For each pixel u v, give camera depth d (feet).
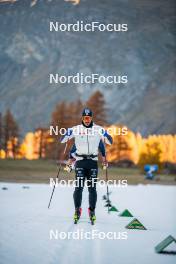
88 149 44.32
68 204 67.26
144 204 71.97
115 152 274.57
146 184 157.28
